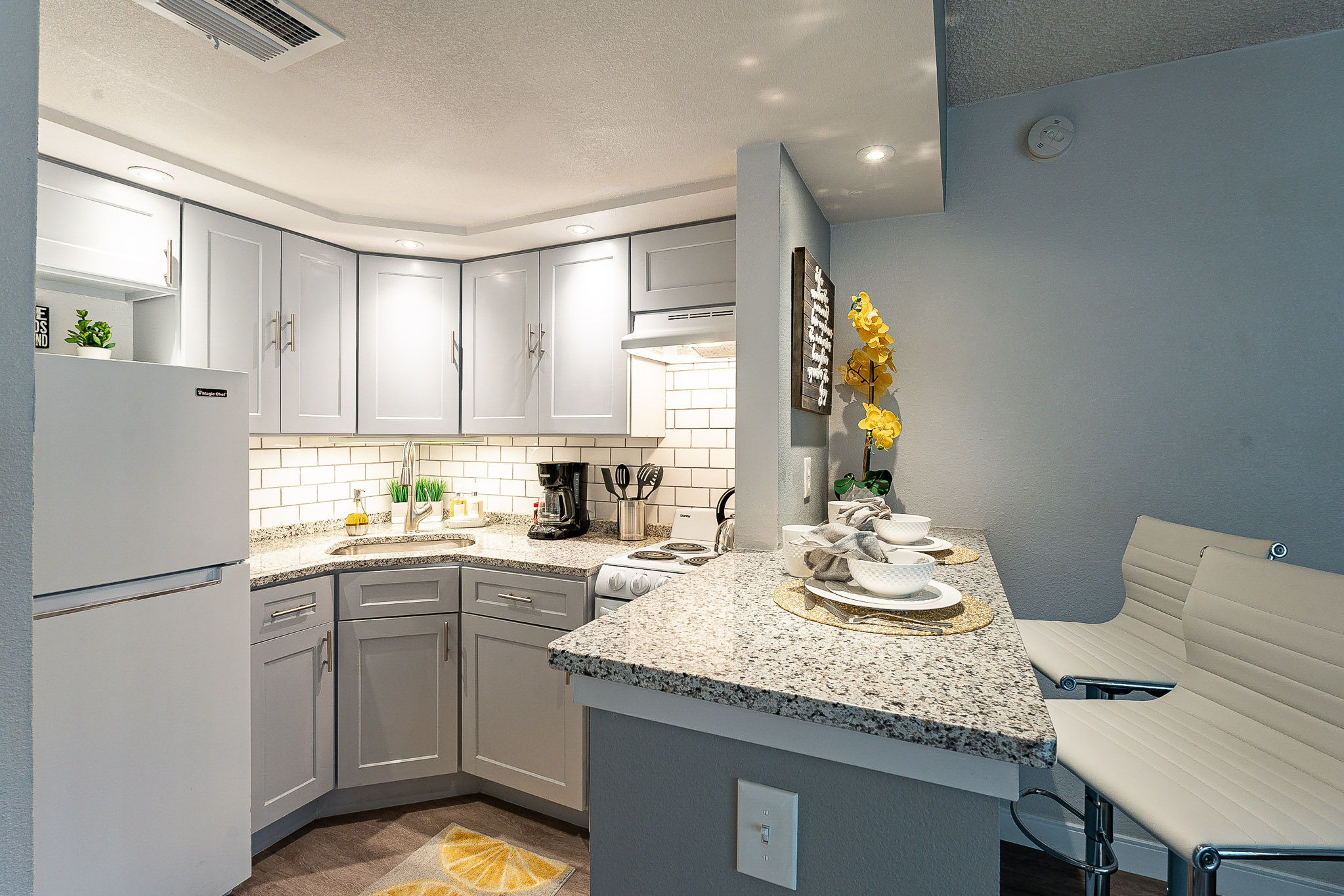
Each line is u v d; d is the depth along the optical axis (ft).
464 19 4.02
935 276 7.50
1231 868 6.04
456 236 8.30
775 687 2.64
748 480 5.81
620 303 8.16
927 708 2.43
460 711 7.86
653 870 3.05
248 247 7.55
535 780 7.32
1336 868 5.76
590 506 9.69
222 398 5.76
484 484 10.60
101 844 4.87
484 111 5.25
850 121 5.32
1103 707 3.96
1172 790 2.99
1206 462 6.32
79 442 4.76
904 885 2.49
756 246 5.78
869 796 2.56
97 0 3.86
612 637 3.36
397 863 6.53
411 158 6.19
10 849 1.33
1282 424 6.04
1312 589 3.29
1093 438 6.78
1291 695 3.26
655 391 8.78
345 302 8.69
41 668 4.58
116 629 4.97
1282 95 6.07
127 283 6.44
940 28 4.59
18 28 1.35
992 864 2.35
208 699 5.60
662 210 7.30
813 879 2.67
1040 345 7.02
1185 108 6.42
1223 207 6.26
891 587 3.68
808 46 4.29
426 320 9.18
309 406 8.21
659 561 7.17
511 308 8.98
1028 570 7.04
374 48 4.35
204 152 6.05
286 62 4.52
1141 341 6.57
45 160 5.88
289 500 9.06
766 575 4.86
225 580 5.76
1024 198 7.09
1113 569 6.69
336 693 7.32
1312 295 5.94
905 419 7.61
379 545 9.05
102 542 4.89
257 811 6.46
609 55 4.42
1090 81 6.81
